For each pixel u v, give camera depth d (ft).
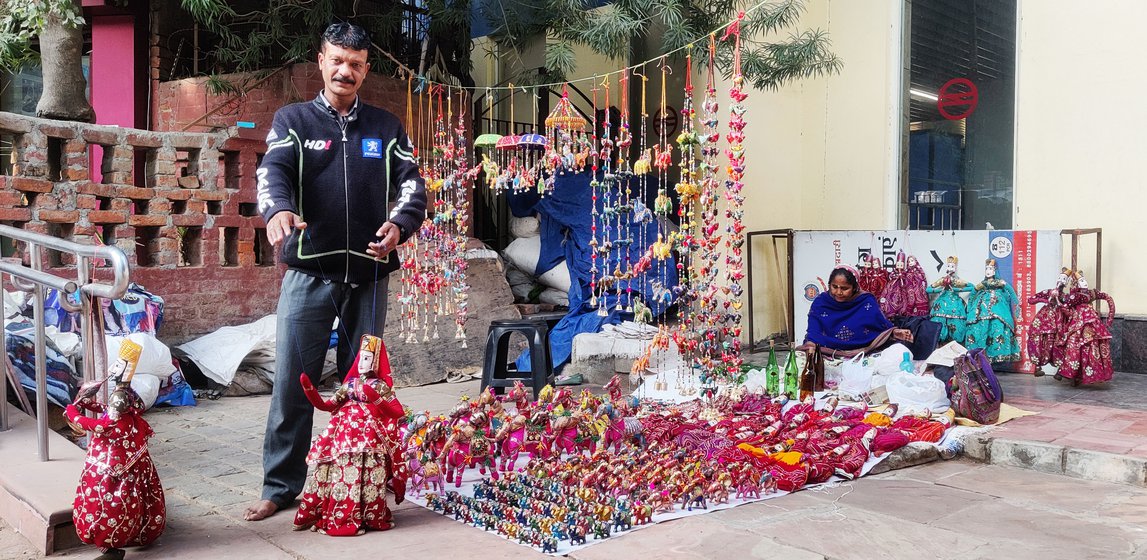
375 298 13.74
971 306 26.03
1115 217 26.48
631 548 11.78
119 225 23.52
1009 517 13.23
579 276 29.50
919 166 31.07
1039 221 28.09
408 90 27.96
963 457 17.40
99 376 12.04
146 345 20.75
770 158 31.96
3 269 14.01
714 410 19.39
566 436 15.72
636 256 29.07
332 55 12.86
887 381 20.29
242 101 29.81
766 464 15.19
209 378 23.06
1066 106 27.37
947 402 19.44
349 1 31.19
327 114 13.07
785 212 32.73
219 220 25.32
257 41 29.37
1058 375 24.48
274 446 13.41
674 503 13.67
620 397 17.66
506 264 32.22
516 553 11.57
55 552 11.48
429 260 26.11
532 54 35.68
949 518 13.16
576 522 12.41
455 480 15.02
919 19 30.71
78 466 13.64
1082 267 27.07
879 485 15.12
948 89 30.19
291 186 12.72
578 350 26.09
